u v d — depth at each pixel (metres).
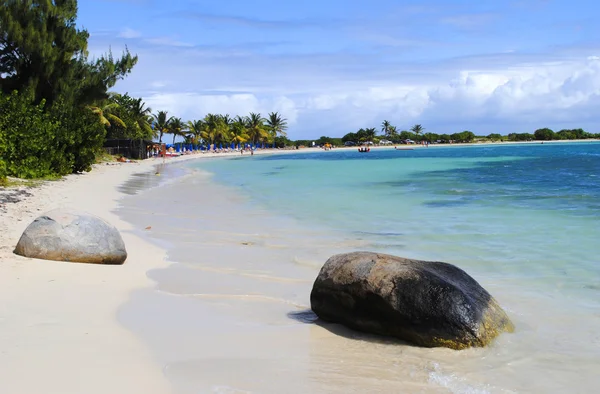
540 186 23.52
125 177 31.73
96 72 36.50
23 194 17.03
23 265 8.10
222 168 46.38
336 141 156.50
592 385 4.79
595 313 6.64
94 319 6.06
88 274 8.06
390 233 12.28
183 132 100.00
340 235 12.18
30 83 31.86
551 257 9.57
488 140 182.38
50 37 32.78
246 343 5.68
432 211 15.80
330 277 6.46
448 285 5.91
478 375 5.00
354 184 26.42
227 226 13.60
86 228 8.91
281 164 54.47
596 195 19.17
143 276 8.41
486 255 9.84
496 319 5.91
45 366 4.67
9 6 32.06
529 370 5.10
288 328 6.25
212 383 4.59
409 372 5.05
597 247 10.27
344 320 6.29
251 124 128.75
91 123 33.03
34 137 24.16
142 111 73.62
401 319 5.84
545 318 6.48
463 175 32.31
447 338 5.66
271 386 4.61
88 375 4.56
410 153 94.31
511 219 13.92
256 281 8.41
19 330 5.53
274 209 16.88
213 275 8.73
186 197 20.66
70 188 21.36
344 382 4.78
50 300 6.64
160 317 6.35
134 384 4.46
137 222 14.16
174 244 11.29
